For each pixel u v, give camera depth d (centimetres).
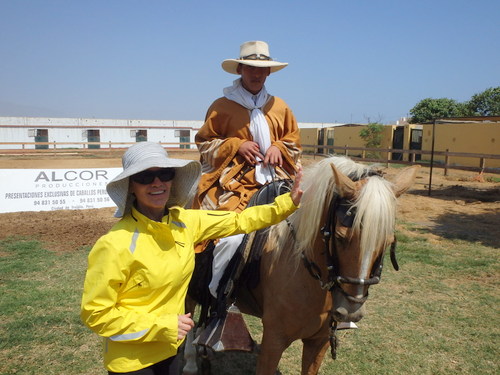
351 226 216
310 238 243
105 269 184
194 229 231
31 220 930
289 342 269
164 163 196
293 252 258
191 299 349
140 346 201
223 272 283
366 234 209
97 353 397
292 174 337
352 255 218
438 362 383
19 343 409
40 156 2612
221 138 337
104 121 4666
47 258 666
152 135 4175
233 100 332
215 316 284
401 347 409
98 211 1041
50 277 586
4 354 389
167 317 189
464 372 368
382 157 2669
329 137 3403
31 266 626
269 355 264
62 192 1058
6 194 1000
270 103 341
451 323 456
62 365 375
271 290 264
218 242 285
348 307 225
